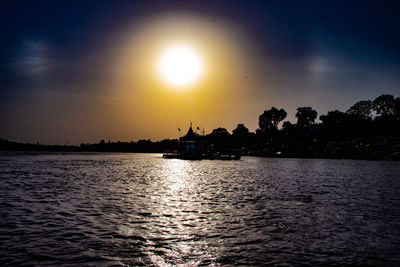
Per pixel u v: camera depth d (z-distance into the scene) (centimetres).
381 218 2041
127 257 1252
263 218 1978
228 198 2764
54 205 2306
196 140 14588
